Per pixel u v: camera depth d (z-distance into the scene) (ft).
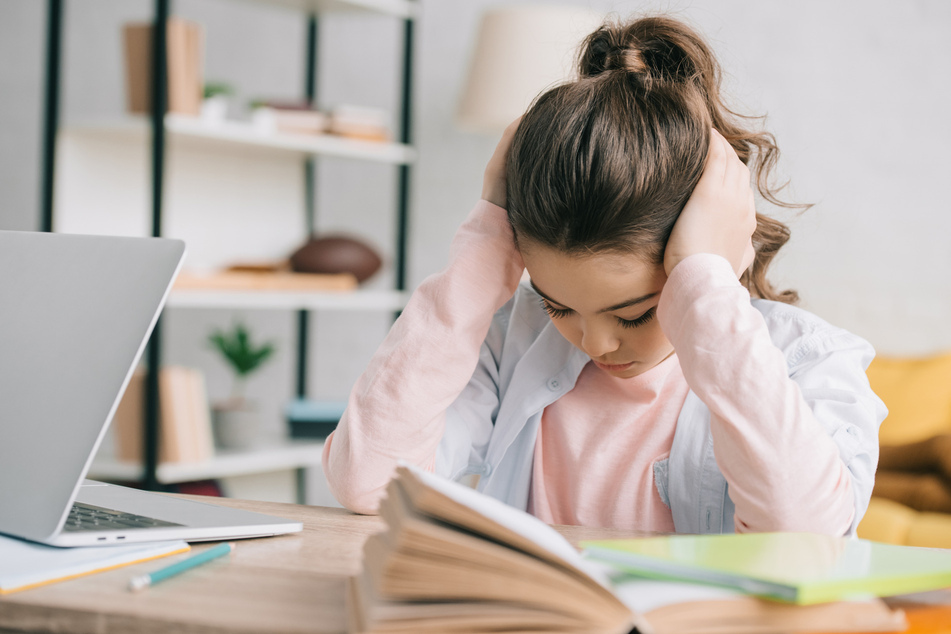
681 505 3.16
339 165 10.71
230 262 8.52
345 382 10.59
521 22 8.13
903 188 8.86
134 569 1.98
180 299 6.91
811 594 1.57
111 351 2.19
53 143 7.13
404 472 1.70
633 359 2.84
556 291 2.62
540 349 3.47
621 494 3.25
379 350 2.93
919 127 8.80
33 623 1.71
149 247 2.31
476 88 8.32
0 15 11.27
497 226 2.97
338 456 2.80
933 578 1.75
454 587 1.49
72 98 11.19
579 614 1.46
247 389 10.83
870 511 6.73
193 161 8.15
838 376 2.91
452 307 2.86
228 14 10.94
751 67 9.24
